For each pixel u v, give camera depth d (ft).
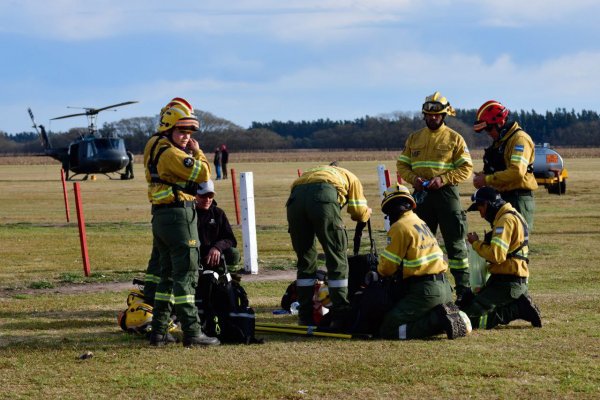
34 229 84.12
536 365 26.30
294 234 33.63
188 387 24.32
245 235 53.01
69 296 44.11
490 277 33.27
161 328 30.50
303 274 34.14
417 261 30.73
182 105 30.12
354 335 31.37
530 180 37.63
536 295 41.39
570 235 72.28
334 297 32.32
